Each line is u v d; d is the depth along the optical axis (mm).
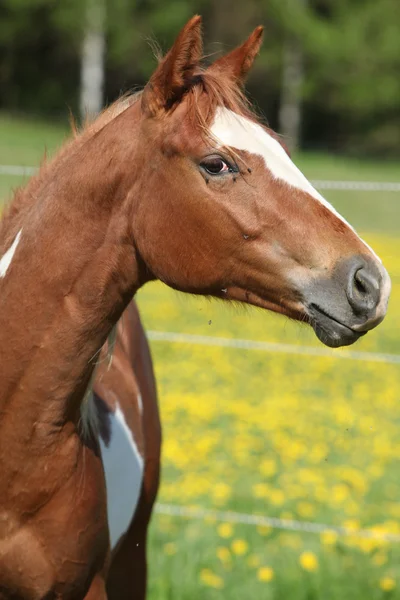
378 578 5715
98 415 3990
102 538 3629
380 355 6832
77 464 3508
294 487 7121
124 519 4223
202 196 3338
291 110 47906
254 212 3332
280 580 5582
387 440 8898
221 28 46000
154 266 3455
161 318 14398
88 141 3541
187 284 3455
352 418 9594
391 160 46312
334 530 6070
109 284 3496
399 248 17938
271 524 6094
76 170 3484
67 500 3473
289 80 47625
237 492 7094
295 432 8938
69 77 47312
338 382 11391
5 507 3463
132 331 4793
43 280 3449
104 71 44969
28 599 3537
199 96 3375
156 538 6094
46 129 39031
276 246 3342
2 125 38688
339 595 5512
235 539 6172
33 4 42844
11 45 45719
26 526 3469
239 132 3342
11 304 3480
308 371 11852
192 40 3324
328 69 47031
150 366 4941
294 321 3771
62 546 3479
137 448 4348
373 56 46469
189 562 5789
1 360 3473
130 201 3438
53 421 3438
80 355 3473
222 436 8695
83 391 3514
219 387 10664
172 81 3342
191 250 3393
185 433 8547
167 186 3371
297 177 3377
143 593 4746
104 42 43031
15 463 3434
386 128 48594
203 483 7082
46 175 3674
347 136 49719
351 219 25422
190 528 6273
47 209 3506
